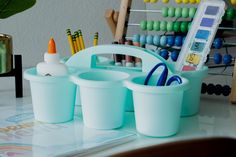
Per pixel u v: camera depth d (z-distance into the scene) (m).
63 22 1.48
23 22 1.38
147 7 1.55
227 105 0.94
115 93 0.72
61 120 0.77
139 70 0.87
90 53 0.88
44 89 0.76
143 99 0.68
